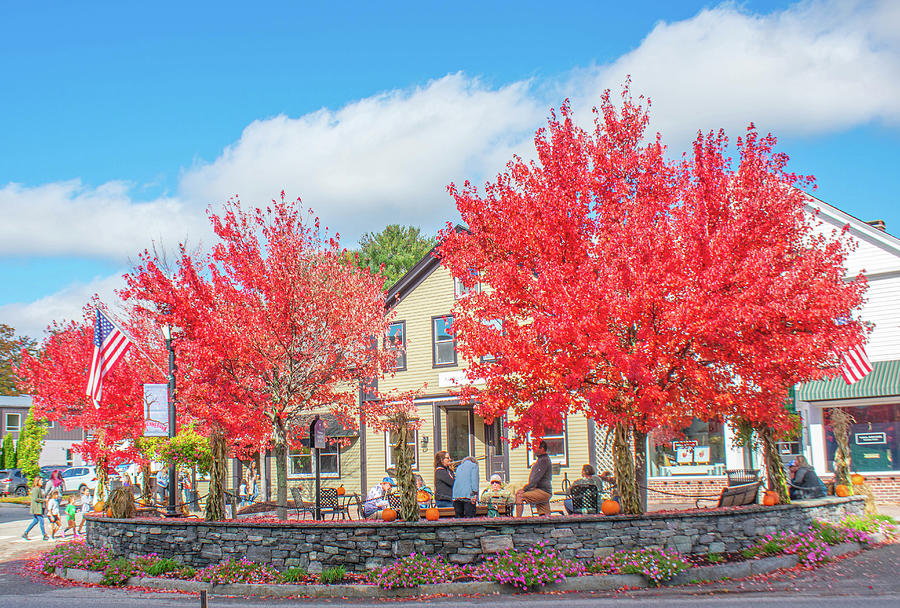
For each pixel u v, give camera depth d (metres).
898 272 23.59
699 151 14.37
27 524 27.47
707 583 12.41
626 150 15.09
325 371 19.44
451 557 13.03
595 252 14.65
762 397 14.17
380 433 27.75
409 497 13.56
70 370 25.16
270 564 13.78
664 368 13.99
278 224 18.50
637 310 13.11
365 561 13.26
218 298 18.11
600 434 23.42
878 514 19.05
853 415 23.64
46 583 14.77
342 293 20.03
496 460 25.48
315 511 19.12
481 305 15.52
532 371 14.17
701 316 12.80
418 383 26.89
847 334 14.55
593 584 12.34
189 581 13.70
